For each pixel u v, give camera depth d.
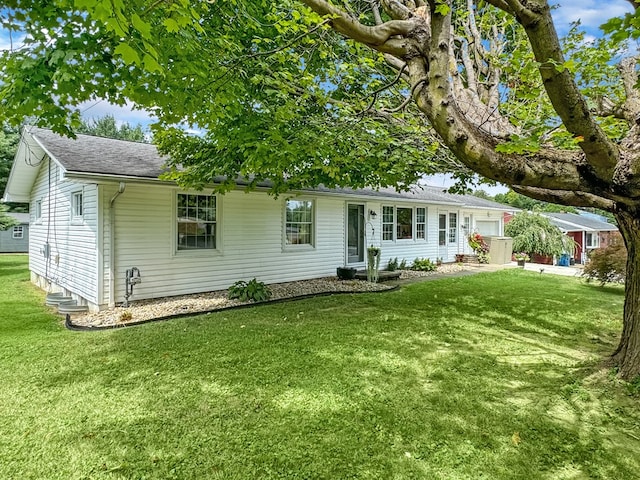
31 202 12.12
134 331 5.32
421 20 2.61
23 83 3.41
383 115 5.16
